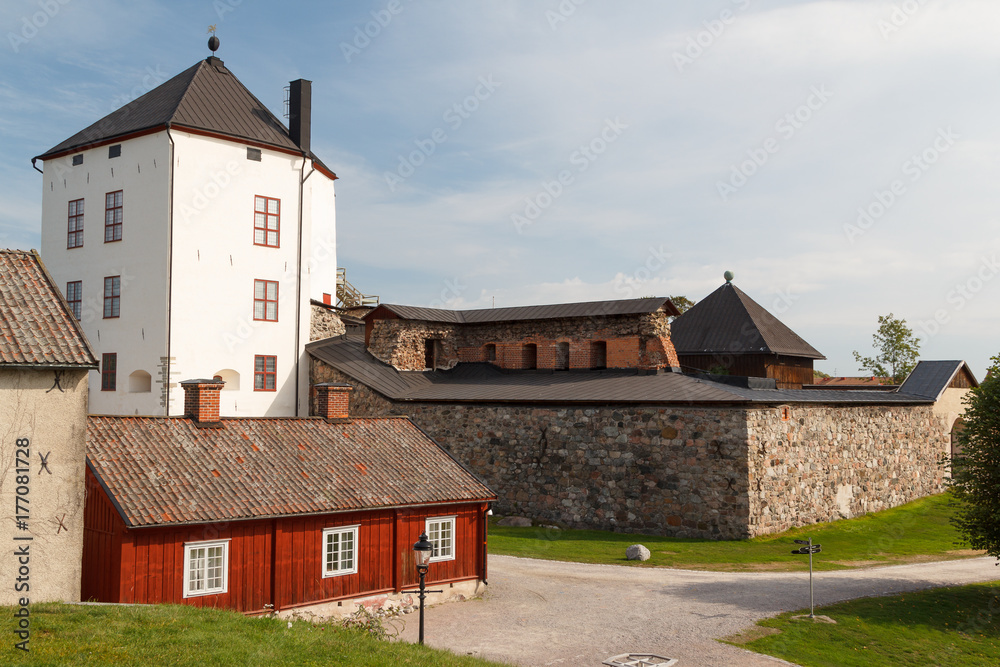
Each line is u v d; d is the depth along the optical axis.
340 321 37.62
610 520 26.83
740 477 24.59
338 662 11.50
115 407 32.25
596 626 16.28
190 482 15.71
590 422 27.58
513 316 35.03
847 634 15.93
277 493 16.39
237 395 32.84
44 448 12.89
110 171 32.91
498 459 29.52
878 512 32.41
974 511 20.00
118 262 32.41
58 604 12.39
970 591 19.70
